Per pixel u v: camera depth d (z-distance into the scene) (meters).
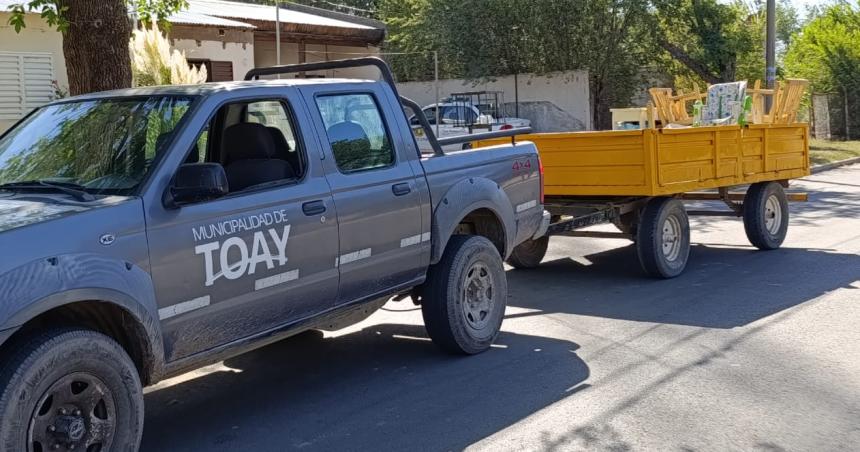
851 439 4.68
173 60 14.66
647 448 4.59
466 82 28.03
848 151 26.98
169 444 4.92
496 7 25.64
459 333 6.32
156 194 4.32
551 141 9.31
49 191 4.48
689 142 9.12
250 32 20.44
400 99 6.15
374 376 6.07
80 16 7.51
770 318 7.28
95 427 3.96
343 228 5.33
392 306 8.34
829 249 10.80
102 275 3.94
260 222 4.79
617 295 8.45
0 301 3.55
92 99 5.18
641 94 28.61
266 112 5.38
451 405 5.39
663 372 5.89
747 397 5.36
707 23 26.22
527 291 8.82
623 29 25.64
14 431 3.61
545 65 26.80
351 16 27.20
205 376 6.23
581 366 6.10
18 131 5.26
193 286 4.43
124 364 4.04
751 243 10.73
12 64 14.87
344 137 5.55
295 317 5.17
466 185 6.38
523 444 4.70
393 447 4.73
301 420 5.24
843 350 6.32
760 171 10.38
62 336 3.80
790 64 35.81
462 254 6.30
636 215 9.38
